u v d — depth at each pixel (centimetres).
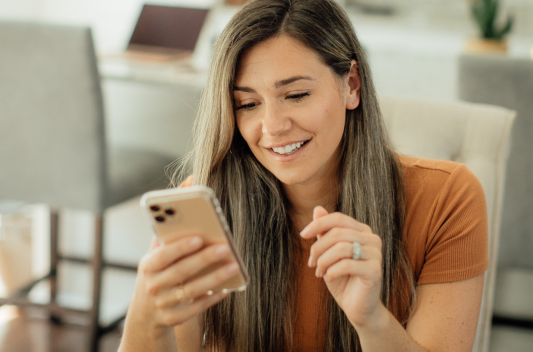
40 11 296
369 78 98
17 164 177
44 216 255
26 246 239
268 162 95
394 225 102
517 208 172
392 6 332
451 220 98
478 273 96
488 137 123
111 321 199
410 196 103
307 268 105
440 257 98
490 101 169
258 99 90
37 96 167
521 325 171
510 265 175
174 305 73
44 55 162
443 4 327
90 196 175
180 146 227
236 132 100
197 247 69
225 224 69
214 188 105
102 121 169
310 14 87
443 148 127
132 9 291
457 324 94
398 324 83
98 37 297
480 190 101
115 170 186
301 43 86
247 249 105
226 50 89
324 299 103
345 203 101
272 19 86
